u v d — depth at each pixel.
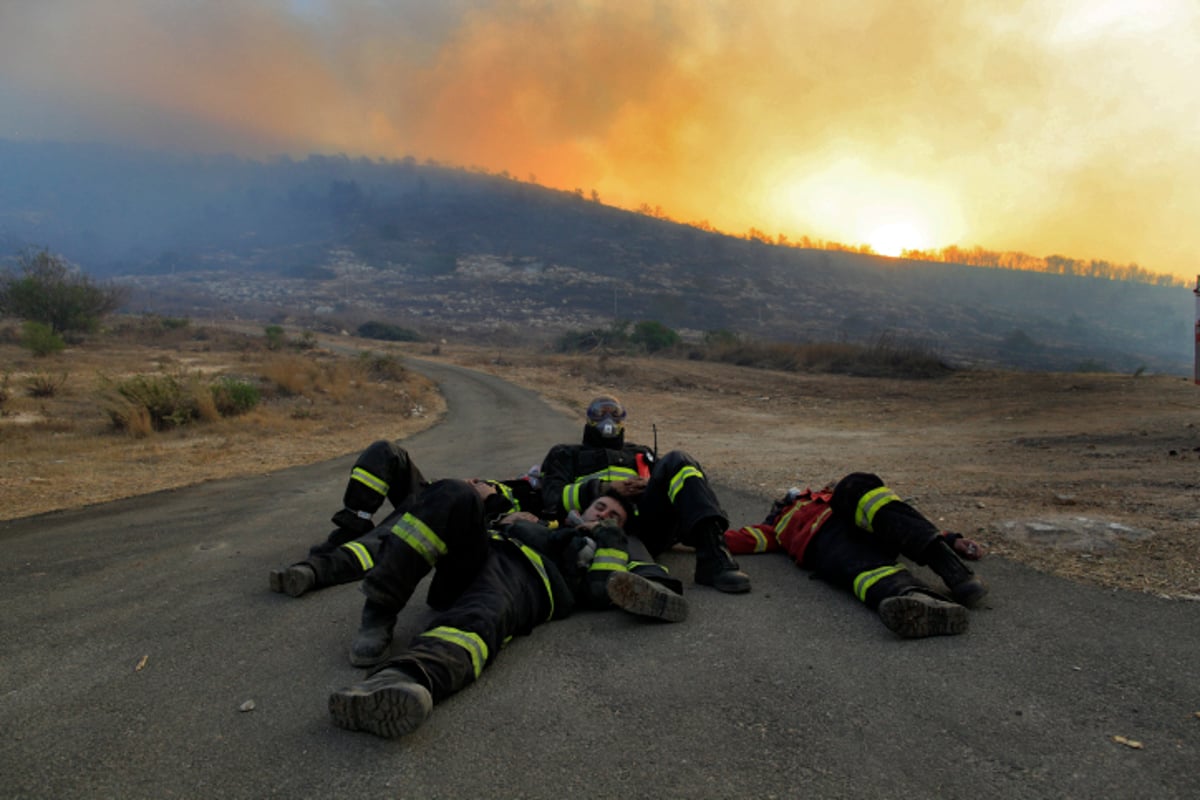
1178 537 4.41
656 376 32.78
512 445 14.84
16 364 30.61
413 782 2.08
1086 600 3.51
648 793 2.02
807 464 9.77
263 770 2.16
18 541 5.91
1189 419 13.77
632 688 2.68
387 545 2.96
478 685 2.72
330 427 18.14
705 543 3.88
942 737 2.30
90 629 3.46
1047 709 2.47
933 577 3.98
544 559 3.36
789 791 2.03
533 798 2.01
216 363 35.16
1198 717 2.39
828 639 3.12
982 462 9.66
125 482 9.70
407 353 53.59
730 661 2.91
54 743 2.34
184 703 2.62
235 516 6.76
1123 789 2.01
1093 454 9.87
